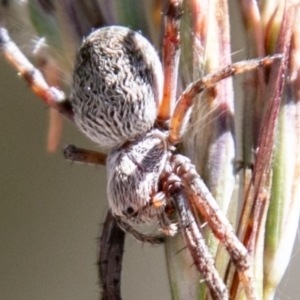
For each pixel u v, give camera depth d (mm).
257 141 69
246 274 68
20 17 73
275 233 69
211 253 70
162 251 89
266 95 68
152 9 72
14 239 92
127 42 71
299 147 69
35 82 74
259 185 68
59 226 91
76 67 72
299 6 69
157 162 72
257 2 70
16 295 92
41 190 92
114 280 74
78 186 91
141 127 72
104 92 71
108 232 74
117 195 72
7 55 74
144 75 71
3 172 92
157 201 71
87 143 88
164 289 89
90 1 72
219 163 70
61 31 72
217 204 69
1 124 91
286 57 68
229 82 70
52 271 92
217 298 69
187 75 70
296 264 84
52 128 75
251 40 70
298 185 69
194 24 70
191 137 71
